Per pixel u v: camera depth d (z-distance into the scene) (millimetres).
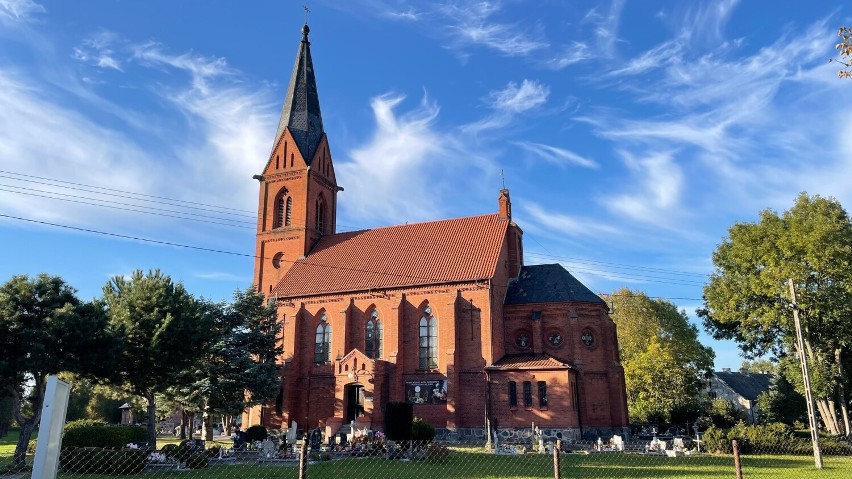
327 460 36125
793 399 70750
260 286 71250
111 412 99250
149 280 40688
